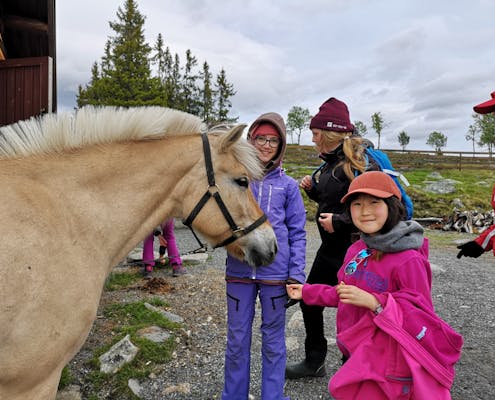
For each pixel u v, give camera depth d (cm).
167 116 208
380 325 149
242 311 234
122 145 193
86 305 165
